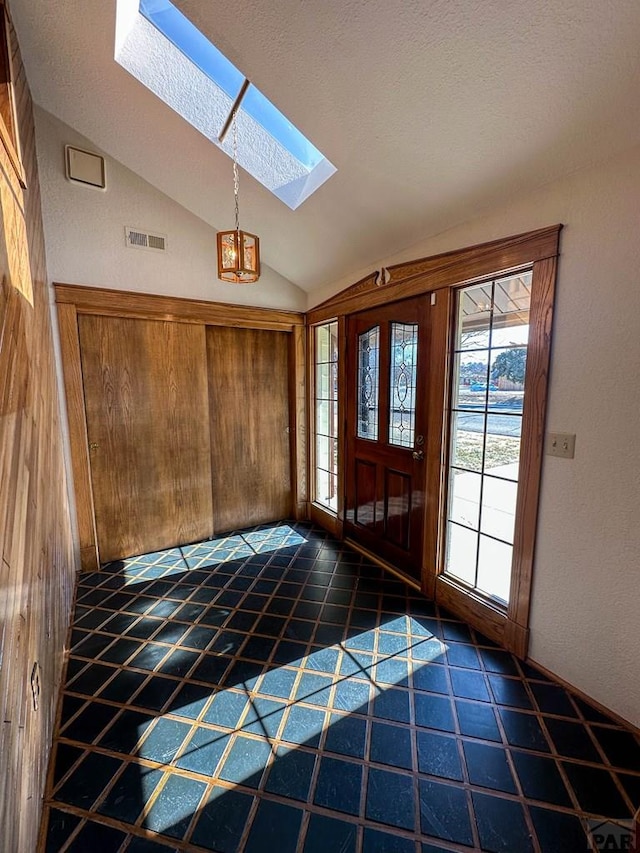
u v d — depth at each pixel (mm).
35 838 1145
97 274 2598
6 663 937
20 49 1761
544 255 1636
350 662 1882
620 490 1478
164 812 1237
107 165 2553
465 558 2238
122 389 2818
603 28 1110
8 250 1207
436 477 2303
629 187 1372
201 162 2365
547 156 1526
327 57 1480
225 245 2031
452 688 1719
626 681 1516
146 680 1775
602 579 1559
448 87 1431
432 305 2238
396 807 1247
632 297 1394
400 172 1896
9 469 1058
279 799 1276
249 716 1587
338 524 3344
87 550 2746
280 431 3680
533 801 1259
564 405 1626
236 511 3529
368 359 2875
